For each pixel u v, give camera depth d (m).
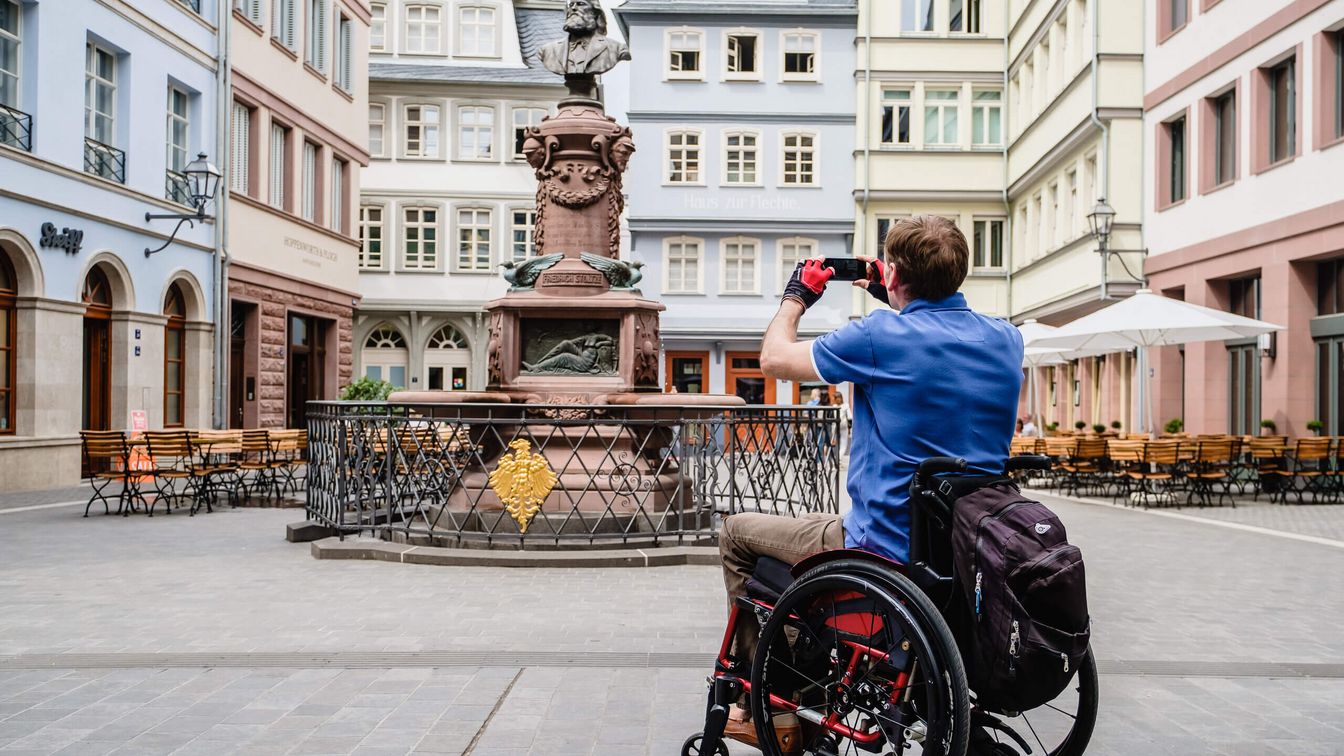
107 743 4.34
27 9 17.42
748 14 36.09
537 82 40.47
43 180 17.42
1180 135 23.30
